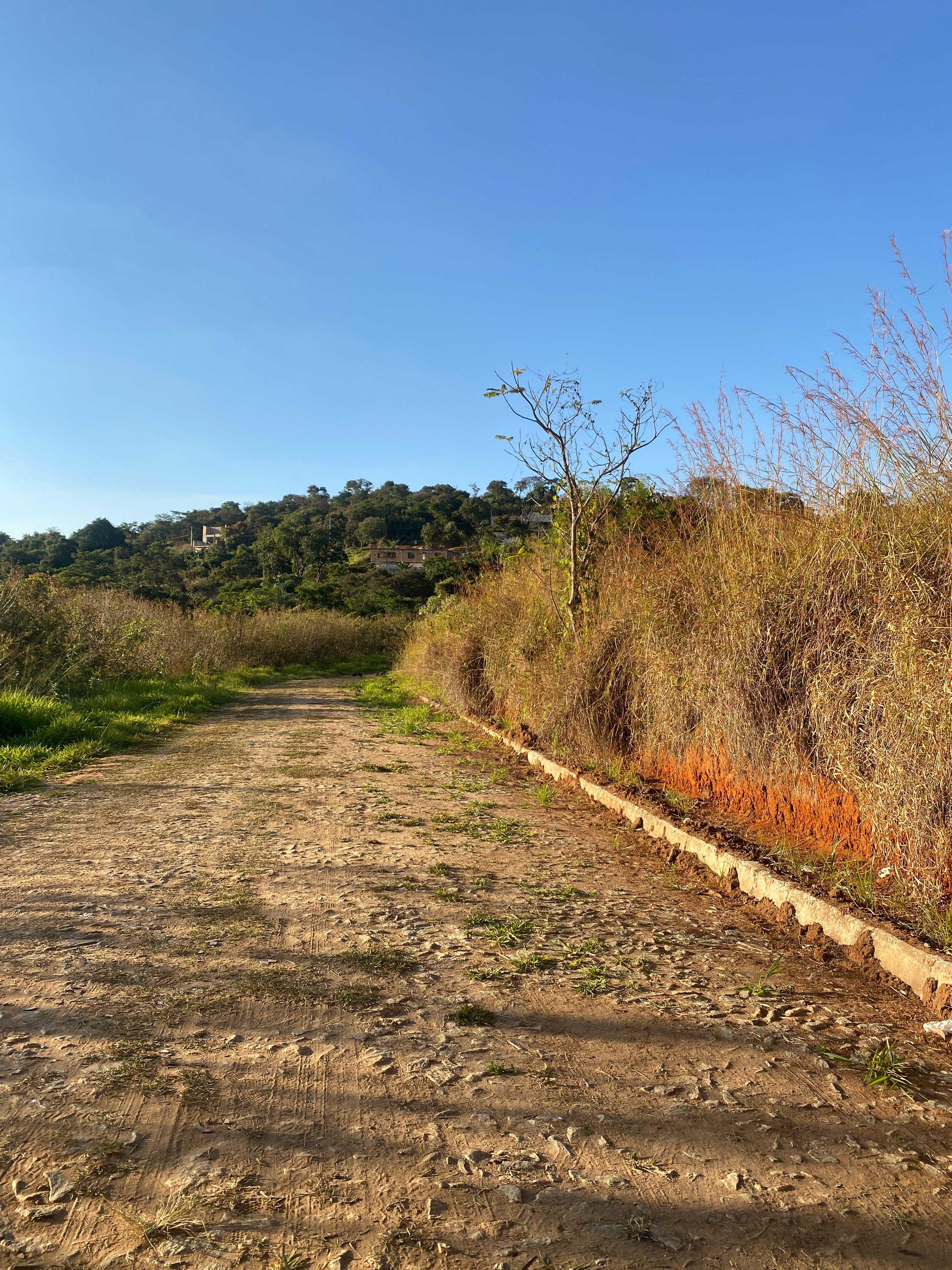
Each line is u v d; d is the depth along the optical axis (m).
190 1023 3.07
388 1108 2.55
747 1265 1.94
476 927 4.19
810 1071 2.85
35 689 12.67
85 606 17.56
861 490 5.38
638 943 4.05
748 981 3.64
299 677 26.92
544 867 5.39
